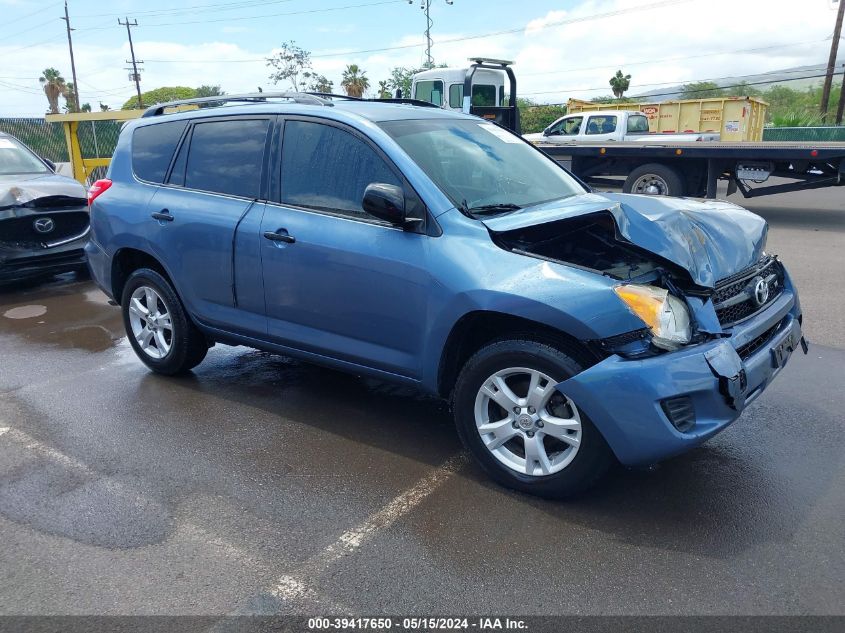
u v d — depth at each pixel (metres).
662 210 3.77
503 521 3.30
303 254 4.06
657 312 3.08
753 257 3.89
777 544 3.09
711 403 3.09
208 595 2.84
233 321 4.59
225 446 4.14
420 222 3.69
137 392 5.00
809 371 5.12
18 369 5.57
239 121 4.59
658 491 3.54
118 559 3.08
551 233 3.79
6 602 2.82
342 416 4.54
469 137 4.39
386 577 2.92
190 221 4.64
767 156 11.65
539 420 3.37
